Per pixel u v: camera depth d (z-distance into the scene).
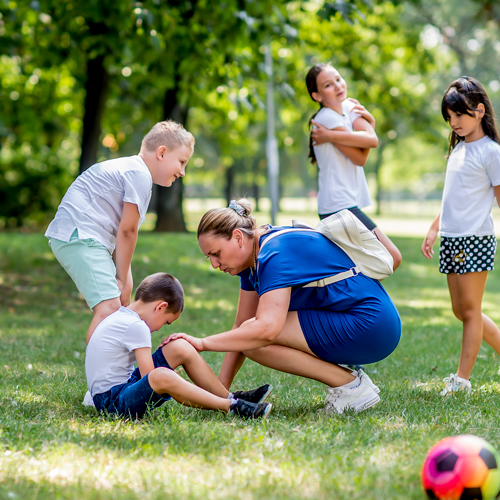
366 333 5.26
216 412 5.25
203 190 130.88
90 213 5.93
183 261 19.11
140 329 5.18
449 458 3.49
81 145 20.77
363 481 3.67
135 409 4.96
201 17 13.21
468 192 6.31
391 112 31.58
